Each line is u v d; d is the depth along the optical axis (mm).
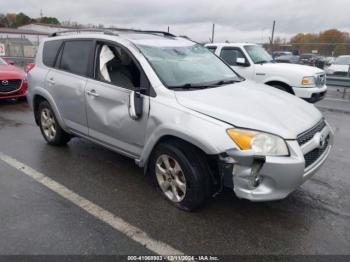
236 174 3123
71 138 5727
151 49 4164
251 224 3381
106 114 4172
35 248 2986
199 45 5023
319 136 3428
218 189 3439
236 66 9242
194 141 3217
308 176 3305
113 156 5125
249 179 3092
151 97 3684
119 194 3959
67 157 5074
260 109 3434
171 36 5008
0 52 20875
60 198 3854
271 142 3062
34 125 6965
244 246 3057
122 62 4125
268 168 3047
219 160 3176
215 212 3576
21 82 9227
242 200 3803
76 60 4746
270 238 3170
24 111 8391
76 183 4230
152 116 3605
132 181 4297
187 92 3666
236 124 3158
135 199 3842
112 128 4137
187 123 3303
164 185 3756
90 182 4262
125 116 3920
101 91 4195
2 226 3295
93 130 4500
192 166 3363
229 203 3748
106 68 4277
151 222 3398
